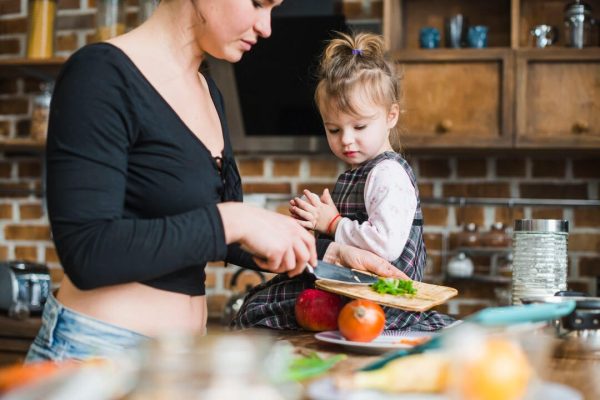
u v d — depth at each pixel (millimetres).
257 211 1167
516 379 680
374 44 1928
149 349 641
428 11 3268
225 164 1359
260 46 3113
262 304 1645
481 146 2902
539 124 2889
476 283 3195
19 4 3619
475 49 2918
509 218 3205
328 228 1763
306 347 1293
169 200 1228
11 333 2912
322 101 1874
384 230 1690
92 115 1138
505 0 3213
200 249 1107
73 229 1096
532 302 1306
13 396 634
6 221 3611
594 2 3111
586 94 2869
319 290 1514
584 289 3139
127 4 3512
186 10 1289
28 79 3592
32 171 3609
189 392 625
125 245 1083
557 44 3129
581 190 3168
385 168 1771
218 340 653
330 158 3342
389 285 1391
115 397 682
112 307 1197
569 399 773
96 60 1176
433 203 3230
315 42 3078
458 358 690
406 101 2955
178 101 1285
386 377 779
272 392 670
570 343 1235
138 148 1214
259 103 3201
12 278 3000
